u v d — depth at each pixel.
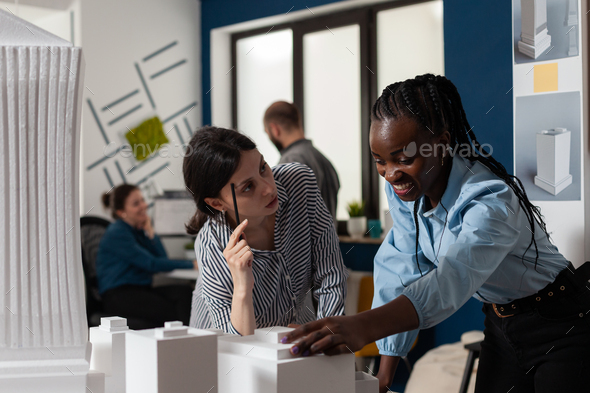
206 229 1.01
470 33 2.19
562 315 0.90
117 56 3.17
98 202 3.05
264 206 0.91
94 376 0.57
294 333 0.57
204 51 3.59
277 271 1.01
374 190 3.01
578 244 1.40
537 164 1.46
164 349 0.51
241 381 0.54
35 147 0.54
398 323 0.62
